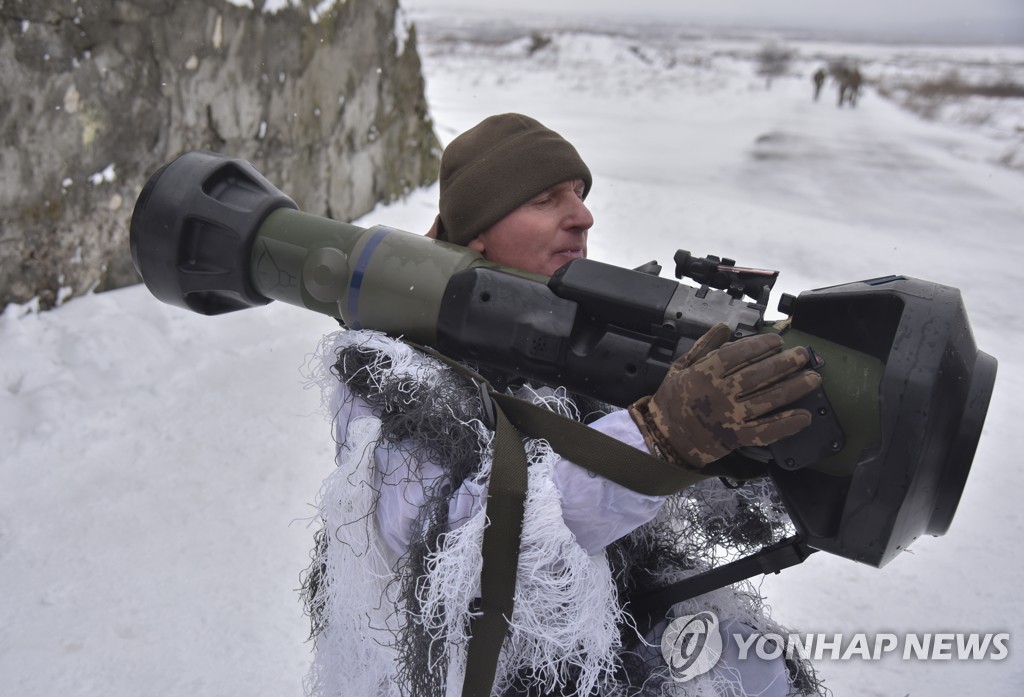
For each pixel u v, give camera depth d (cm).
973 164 1622
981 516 323
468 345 110
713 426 92
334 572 111
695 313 101
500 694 111
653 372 103
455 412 106
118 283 394
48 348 333
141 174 396
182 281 120
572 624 100
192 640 211
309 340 387
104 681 196
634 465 96
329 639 123
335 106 536
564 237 126
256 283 120
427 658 103
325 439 307
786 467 95
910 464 89
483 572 98
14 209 339
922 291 94
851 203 1100
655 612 125
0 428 285
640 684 118
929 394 89
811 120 2467
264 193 121
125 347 342
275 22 461
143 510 258
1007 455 376
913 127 2483
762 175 1289
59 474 270
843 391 93
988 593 273
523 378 118
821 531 97
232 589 229
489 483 98
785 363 88
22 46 333
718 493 128
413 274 111
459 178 125
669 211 845
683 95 3177
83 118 362
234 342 372
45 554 236
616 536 103
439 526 100
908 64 7050
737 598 132
